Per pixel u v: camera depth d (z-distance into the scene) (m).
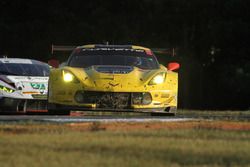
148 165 23.50
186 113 62.66
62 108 47.38
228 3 152.88
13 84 60.97
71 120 41.41
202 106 154.75
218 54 157.88
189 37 158.75
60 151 25.83
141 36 155.50
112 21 150.75
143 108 47.09
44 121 39.91
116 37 150.25
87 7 154.38
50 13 151.75
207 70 157.62
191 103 155.25
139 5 155.00
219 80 153.62
